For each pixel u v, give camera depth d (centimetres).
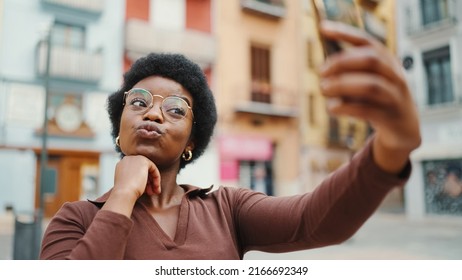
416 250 779
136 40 1297
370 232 1095
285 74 1598
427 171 1425
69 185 1192
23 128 1125
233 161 1443
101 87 1259
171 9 1390
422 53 1441
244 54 1512
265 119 1537
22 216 1050
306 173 1596
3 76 1116
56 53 1178
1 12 1124
